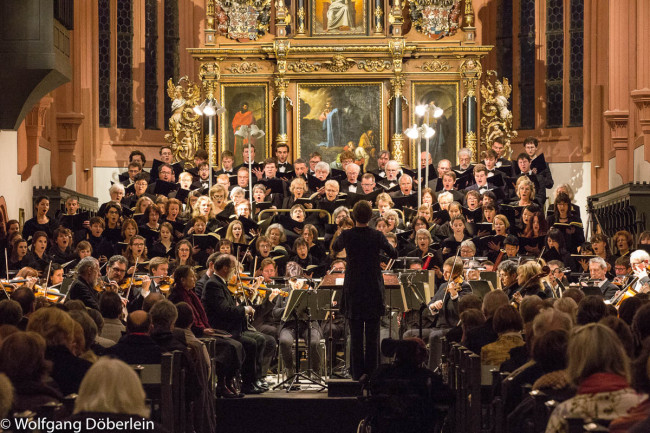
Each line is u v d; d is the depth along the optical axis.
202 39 27.14
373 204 19.42
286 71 24.77
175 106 24.67
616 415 6.22
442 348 13.13
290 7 25.36
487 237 17.47
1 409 5.40
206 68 24.83
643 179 21.08
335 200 19.28
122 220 19.08
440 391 9.62
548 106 26.52
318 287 13.98
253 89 24.92
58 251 17.59
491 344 10.00
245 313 13.91
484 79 26.86
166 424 9.27
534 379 8.41
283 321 15.11
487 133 24.62
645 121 20.38
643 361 6.64
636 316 8.05
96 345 10.19
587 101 25.67
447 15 24.95
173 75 27.12
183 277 13.05
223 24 25.16
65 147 24.67
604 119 25.08
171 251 16.80
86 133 25.58
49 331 8.55
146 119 26.92
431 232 18.58
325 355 15.24
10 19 16.61
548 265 14.79
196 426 11.19
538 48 26.59
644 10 20.50
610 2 23.03
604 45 25.28
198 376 10.76
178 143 24.58
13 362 6.99
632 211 19.28
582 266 16.95
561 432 6.41
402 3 25.08
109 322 11.62
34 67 16.58
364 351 13.33
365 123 24.77
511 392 8.45
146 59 26.95
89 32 25.53
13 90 17.02
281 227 17.59
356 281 12.48
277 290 14.48
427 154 21.02
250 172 20.12
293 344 14.96
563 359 7.57
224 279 13.80
